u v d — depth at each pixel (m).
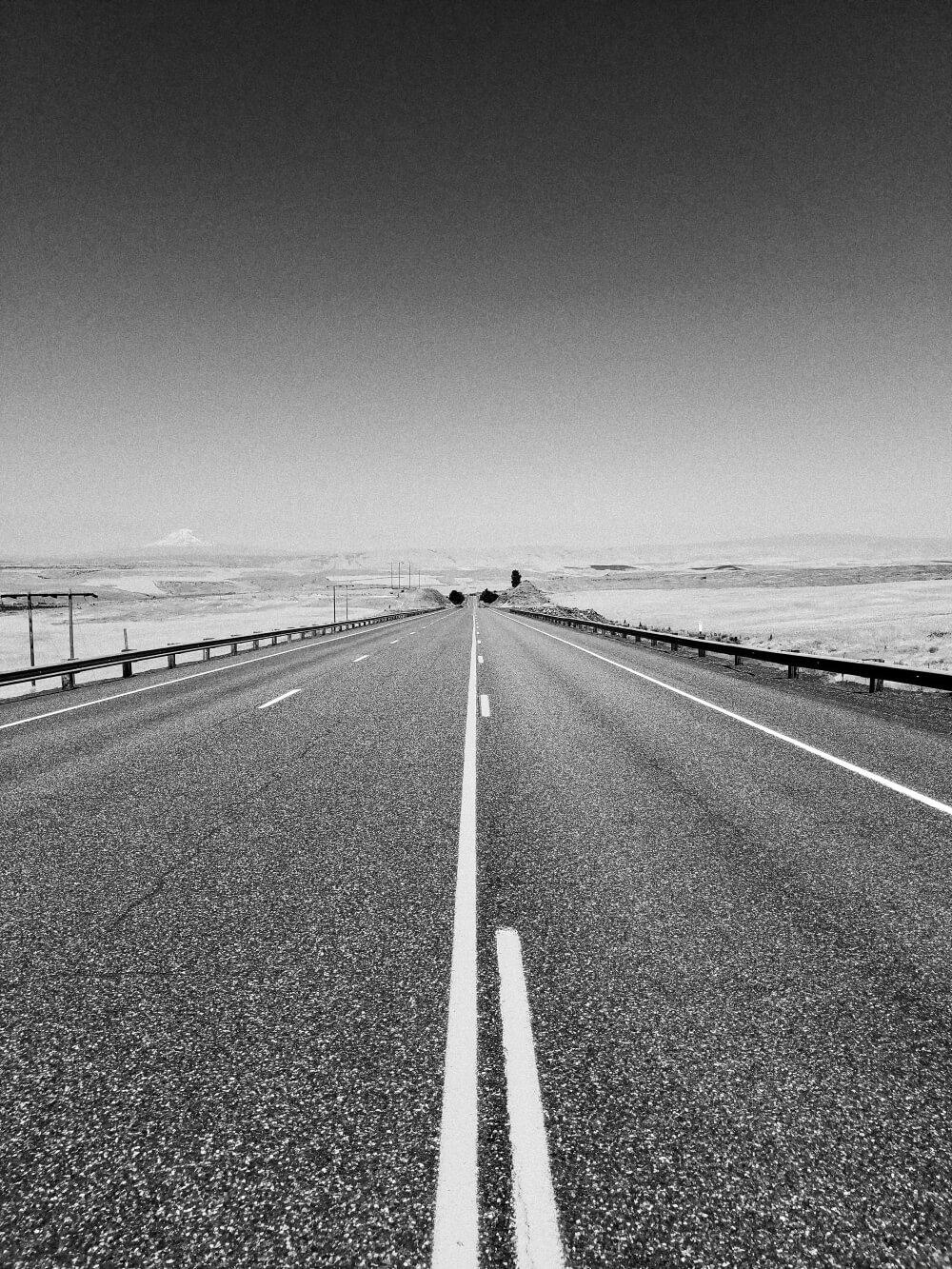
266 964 2.89
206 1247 1.61
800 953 2.95
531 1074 2.16
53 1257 1.60
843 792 5.48
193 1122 1.99
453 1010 2.52
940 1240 1.60
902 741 7.45
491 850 4.28
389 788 5.77
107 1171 1.83
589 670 14.87
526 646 22.00
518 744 7.50
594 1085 2.11
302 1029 2.42
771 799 5.32
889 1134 1.91
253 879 3.86
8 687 15.45
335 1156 1.86
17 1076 2.20
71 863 4.14
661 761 6.62
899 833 4.50
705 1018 2.46
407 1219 1.67
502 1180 1.77
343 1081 2.14
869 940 3.07
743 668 15.08
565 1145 1.88
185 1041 2.36
